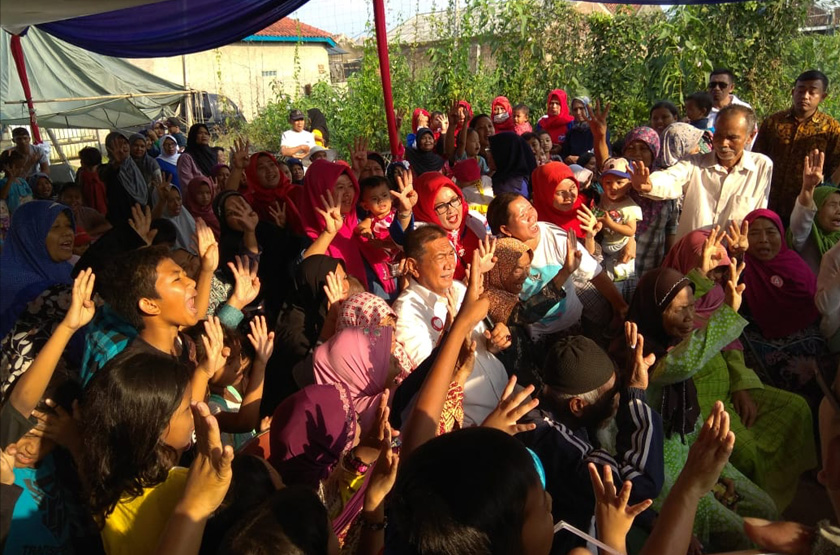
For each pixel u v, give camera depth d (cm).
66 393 238
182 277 289
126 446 208
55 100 1273
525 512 161
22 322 334
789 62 1016
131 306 284
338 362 309
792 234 460
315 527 185
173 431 222
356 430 286
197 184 685
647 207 473
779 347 425
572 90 1112
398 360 322
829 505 384
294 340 398
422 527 156
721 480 312
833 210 453
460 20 1244
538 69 1155
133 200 856
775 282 420
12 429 227
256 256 476
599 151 582
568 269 371
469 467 158
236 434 322
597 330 413
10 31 623
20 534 218
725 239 437
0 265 359
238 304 364
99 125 1444
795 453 354
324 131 1154
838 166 526
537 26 1154
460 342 228
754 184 454
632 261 462
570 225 474
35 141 1151
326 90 1409
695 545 275
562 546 240
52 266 366
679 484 188
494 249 362
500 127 982
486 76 1194
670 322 328
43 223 358
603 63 1100
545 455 257
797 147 543
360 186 520
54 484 226
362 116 1212
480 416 324
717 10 1003
